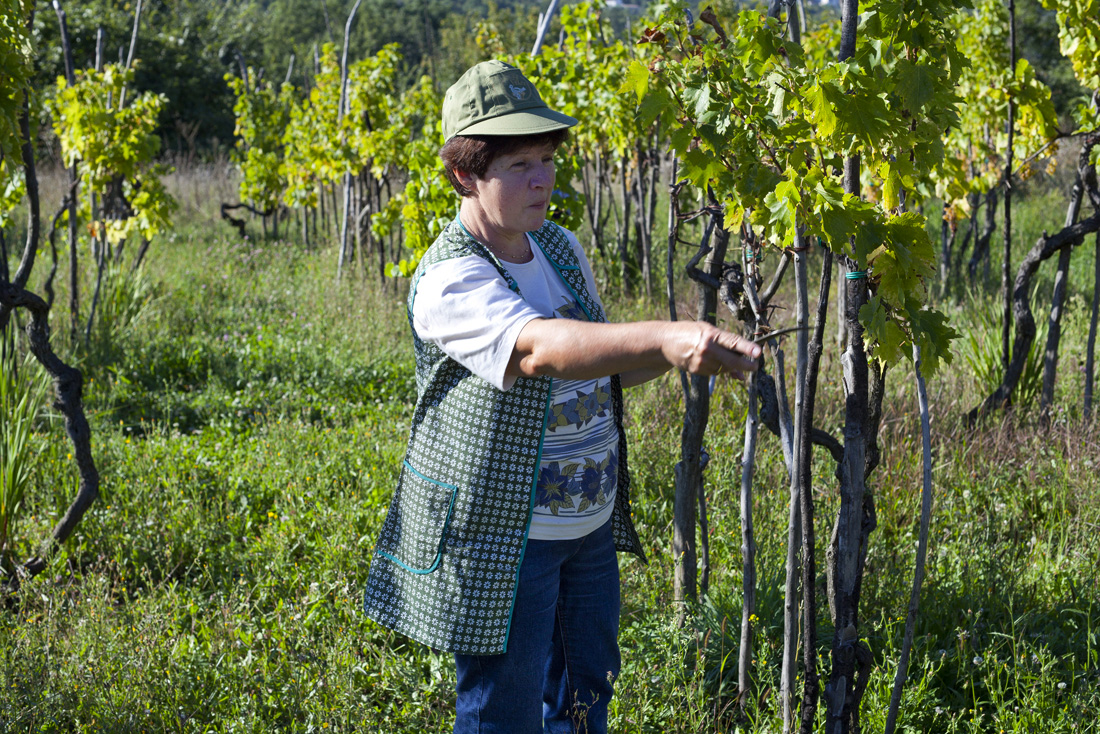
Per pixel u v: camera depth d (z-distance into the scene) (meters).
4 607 3.24
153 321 7.44
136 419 5.52
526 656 1.85
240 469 4.52
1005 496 3.90
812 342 1.77
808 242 2.04
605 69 7.50
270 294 8.95
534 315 1.54
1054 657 2.71
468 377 1.76
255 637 2.98
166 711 2.54
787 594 2.20
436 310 1.65
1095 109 4.61
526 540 1.81
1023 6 17.58
